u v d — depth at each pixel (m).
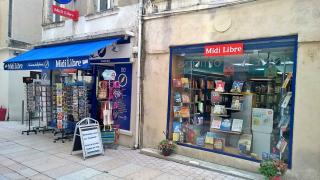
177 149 6.94
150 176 5.66
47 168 6.11
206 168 6.05
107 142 7.74
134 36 7.76
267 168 5.03
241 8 5.85
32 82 10.09
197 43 6.54
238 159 5.94
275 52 5.66
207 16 6.37
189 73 7.15
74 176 5.65
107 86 8.22
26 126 11.31
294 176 5.11
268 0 5.47
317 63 4.92
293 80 5.19
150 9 7.42
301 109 5.07
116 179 5.50
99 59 8.52
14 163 6.44
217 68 6.68
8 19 12.82
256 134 6.07
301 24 5.08
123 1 8.16
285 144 5.39
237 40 5.91
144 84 7.60
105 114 7.82
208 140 6.62
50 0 11.08
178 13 6.86
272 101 5.84
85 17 9.30
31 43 13.69
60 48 9.43
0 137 9.12
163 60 7.21
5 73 12.98
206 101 6.89
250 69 6.17
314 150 4.93
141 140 7.70
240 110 6.36
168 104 7.11
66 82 9.06
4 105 13.05
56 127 9.50
